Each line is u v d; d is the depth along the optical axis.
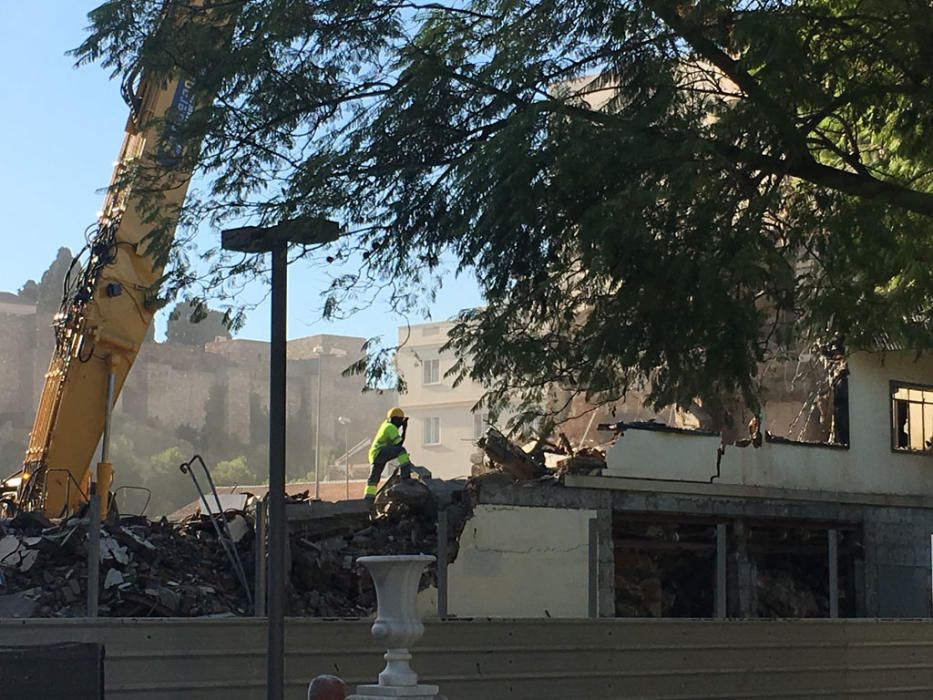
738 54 12.73
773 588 22.61
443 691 12.73
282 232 9.23
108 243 17.34
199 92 12.97
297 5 12.72
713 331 11.84
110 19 12.96
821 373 25.53
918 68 12.54
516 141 11.56
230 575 16.59
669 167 11.43
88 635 10.88
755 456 22.61
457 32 13.46
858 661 16.00
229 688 11.48
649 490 20.94
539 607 19.27
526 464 20.48
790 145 11.97
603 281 12.44
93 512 11.84
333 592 17.42
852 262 12.23
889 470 24.58
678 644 14.51
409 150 12.99
